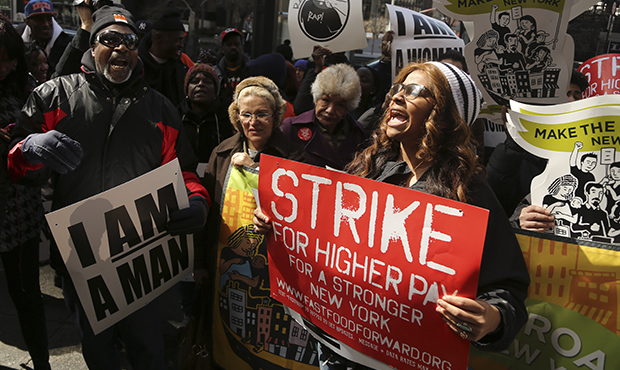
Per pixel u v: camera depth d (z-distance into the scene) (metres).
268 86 2.21
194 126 2.94
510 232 1.27
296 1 3.59
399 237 1.30
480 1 2.52
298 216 1.55
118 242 1.88
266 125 2.18
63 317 3.07
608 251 1.56
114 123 1.91
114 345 2.08
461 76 1.29
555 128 1.77
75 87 1.90
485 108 2.61
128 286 1.95
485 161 3.18
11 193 2.17
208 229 2.32
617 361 1.55
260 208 1.68
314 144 2.70
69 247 1.77
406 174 1.40
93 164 1.90
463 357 1.22
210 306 2.29
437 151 1.30
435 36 3.55
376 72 4.05
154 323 2.10
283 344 2.18
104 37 1.82
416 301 1.28
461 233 1.17
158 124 2.01
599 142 1.70
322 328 1.56
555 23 2.47
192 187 2.12
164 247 2.02
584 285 1.59
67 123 1.87
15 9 6.62
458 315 1.14
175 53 3.62
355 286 1.42
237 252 2.21
